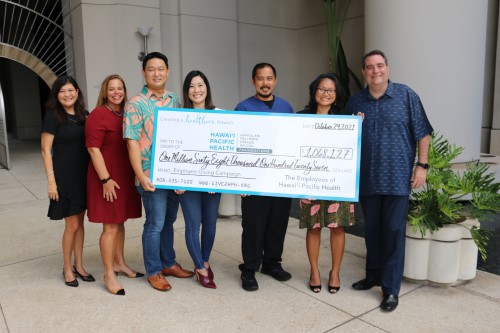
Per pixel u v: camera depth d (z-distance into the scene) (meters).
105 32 8.55
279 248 3.41
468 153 6.00
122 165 3.04
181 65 9.63
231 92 10.50
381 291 3.14
